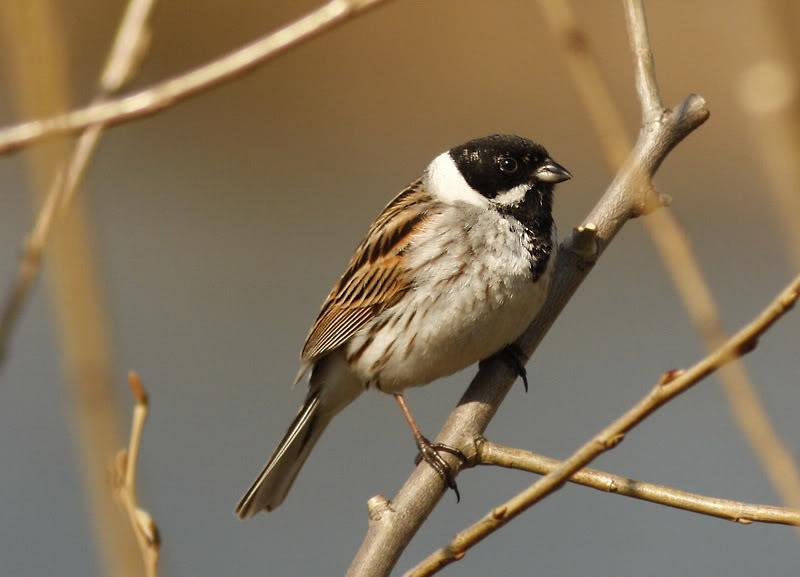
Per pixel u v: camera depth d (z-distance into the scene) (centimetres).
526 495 609
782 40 504
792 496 516
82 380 549
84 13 2455
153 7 606
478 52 2739
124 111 550
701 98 905
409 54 2764
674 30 2503
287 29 538
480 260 1066
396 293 1105
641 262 2295
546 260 1060
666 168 2500
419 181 1184
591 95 648
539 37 2711
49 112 562
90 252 558
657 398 560
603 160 2597
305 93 2794
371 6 530
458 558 627
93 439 548
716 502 695
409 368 1115
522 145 1102
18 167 2455
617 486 714
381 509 809
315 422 1180
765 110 493
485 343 1055
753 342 525
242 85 2794
